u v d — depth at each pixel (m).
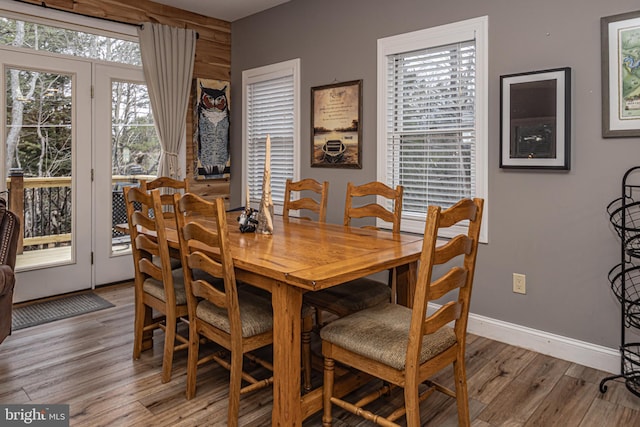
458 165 3.23
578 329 2.71
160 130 4.31
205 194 4.76
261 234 2.58
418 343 1.65
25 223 3.67
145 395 2.29
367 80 3.67
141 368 2.59
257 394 2.32
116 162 4.17
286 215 3.42
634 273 2.49
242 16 4.68
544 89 2.71
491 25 2.96
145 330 2.76
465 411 1.94
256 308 2.15
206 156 4.68
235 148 4.95
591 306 2.66
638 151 2.46
